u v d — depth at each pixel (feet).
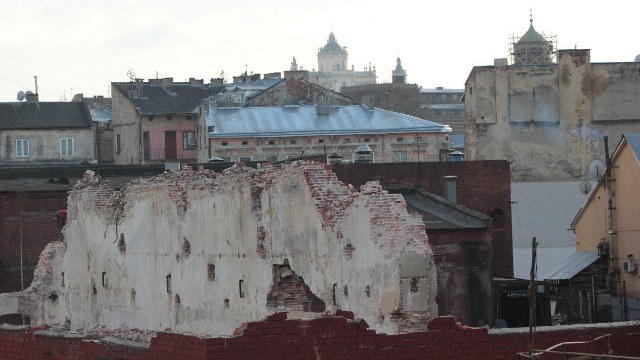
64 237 247.70
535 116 381.19
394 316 157.89
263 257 183.73
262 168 187.83
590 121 380.58
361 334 127.44
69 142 459.73
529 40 446.19
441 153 393.91
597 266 241.76
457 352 129.80
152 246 214.69
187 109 467.11
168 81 478.59
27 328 166.71
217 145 417.28
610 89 380.78
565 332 133.18
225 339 125.08
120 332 221.66
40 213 290.56
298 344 126.11
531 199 355.15
